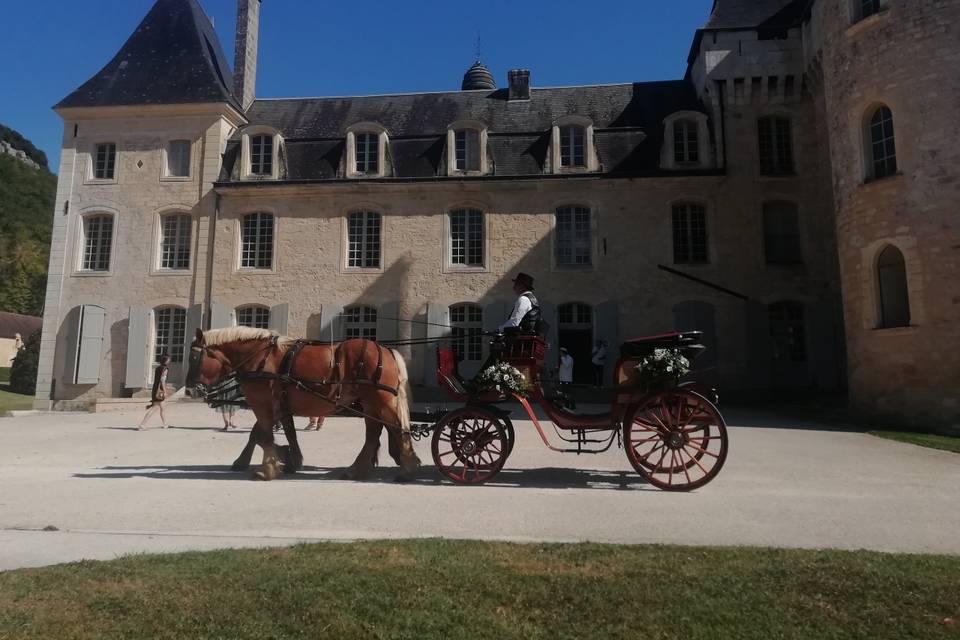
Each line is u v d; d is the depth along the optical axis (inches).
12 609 133.9
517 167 909.8
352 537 197.8
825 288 837.2
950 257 510.6
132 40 1045.2
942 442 422.9
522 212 894.4
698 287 857.5
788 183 864.3
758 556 169.9
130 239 933.2
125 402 826.8
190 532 205.5
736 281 852.6
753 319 840.3
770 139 883.4
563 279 876.0
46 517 225.5
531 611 134.5
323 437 480.4
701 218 882.8
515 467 335.6
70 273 933.2
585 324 878.4
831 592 142.6
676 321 850.1
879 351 551.8
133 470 330.3
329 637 123.6
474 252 904.3
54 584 148.5
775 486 281.7
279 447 318.0
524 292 312.2
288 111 1034.1
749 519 220.7
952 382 501.7
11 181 3353.8
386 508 237.8
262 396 305.4
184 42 1029.2
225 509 236.7
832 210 818.2
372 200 912.9
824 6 644.1
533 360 296.2
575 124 911.7
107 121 962.1
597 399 806.5
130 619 129.6
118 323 920.3
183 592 143.3
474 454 291.9
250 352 310.0
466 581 149.3
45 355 914.1
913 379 523.5
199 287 911.0
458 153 927.0
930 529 207.6
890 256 556.1
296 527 211.5
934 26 532.4
